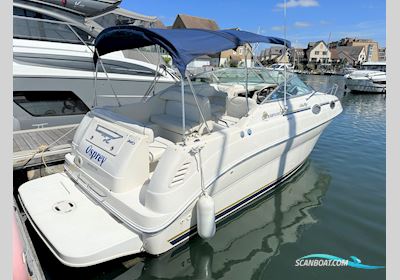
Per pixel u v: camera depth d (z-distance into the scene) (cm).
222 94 440
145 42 312
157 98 405
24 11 530
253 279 272
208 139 288
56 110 544
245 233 338
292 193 437
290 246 320
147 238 253
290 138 400
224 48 289
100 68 596
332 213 388
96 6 586
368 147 688
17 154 379
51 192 304
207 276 274
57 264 268
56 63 544
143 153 281
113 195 270
